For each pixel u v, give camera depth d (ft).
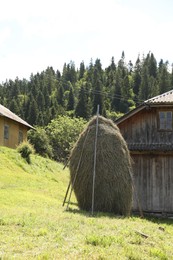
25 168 81.56
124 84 317.83
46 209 39.55
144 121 62.34
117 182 42.01
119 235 27.45
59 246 23.08
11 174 70.74
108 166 42.14
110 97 310.04
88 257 21.24
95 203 42.06
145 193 60.54
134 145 60.44
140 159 61.72
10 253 20.98
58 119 194.90
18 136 116.57
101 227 29.68
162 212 59.26
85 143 43.75
